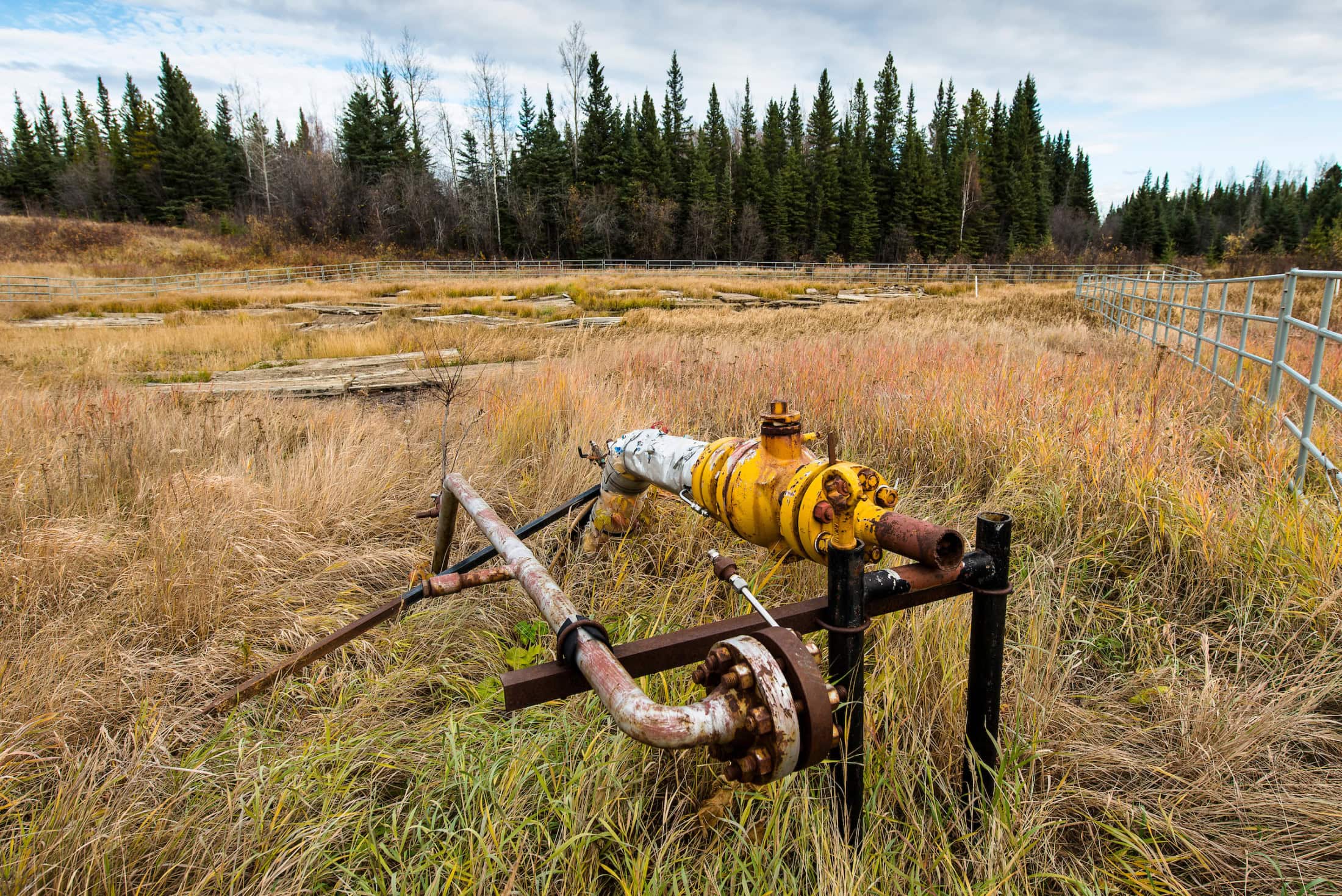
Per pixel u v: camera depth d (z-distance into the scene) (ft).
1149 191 283.18
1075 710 8.04
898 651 8.55
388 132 239.09
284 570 12.30
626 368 25.94
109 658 9.44
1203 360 26.91
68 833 6.40
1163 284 32.89
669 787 7.37
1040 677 8.43
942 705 7.77
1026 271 164.96
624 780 7.04
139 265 171.22
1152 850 6.65
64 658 9.25
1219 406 18.84
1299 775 7.29
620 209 230.27
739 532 8.36
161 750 8.02
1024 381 19.57
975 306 75.31
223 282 133.90
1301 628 9.21
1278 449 13.87
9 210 272.72
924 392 18.99
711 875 5.87
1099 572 11.52
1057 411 16.31
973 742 6.72
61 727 8.25
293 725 8.60
